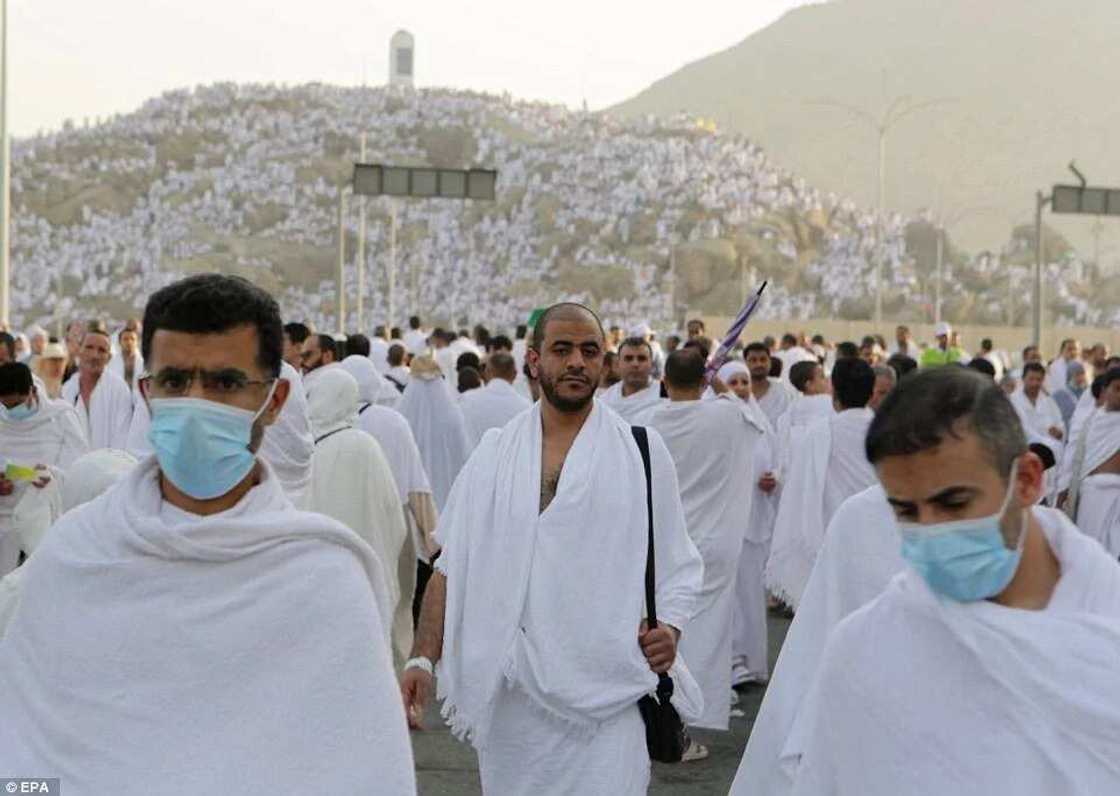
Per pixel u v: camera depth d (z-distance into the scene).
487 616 5.50
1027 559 3.12
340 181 40.44
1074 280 145.88
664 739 5.49
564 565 5.46
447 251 162.50
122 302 157.12
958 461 3.02
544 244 160.00
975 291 146.25
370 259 163.12
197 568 3.31
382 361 24.33
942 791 3.06
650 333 26.06
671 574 5.60
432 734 9.05
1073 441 11.23
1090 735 2.96
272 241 170.50
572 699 5.39
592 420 5.66
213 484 3.37
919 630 3.13
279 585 3.32
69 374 16.52
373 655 3.35
